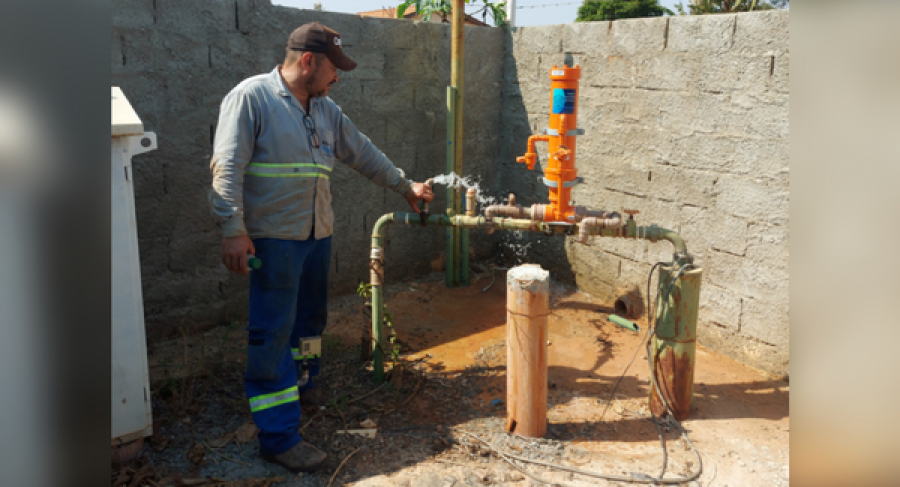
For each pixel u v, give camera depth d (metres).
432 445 3.05
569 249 5.25
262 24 4.20
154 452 2.93
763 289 3.78
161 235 4.03
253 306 2.86
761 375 3.81
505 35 5.43
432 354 4.13
